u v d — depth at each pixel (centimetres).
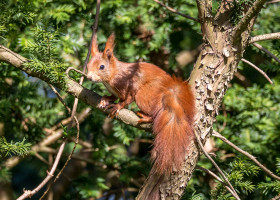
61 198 1142
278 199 737
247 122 1081
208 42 682
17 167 1336
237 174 766
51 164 1147
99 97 742
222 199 765
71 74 866
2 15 880
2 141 730
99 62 819
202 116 682
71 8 1061
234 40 671
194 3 1110
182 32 1149
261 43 1091
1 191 1251
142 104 775
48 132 1209
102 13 1123
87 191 1067
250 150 1037
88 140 1409
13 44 1012
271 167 1023
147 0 1116
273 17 1125
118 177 1218
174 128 687
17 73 1071
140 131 1110
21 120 1136
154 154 689
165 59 1227
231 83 1243
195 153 684
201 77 685
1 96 1129
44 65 695
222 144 1065
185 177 682
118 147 1206
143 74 785
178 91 714
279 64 1095
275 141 1071
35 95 1137
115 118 745
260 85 1181
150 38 1182
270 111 1090
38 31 724
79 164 1335
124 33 1125
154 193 675
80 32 1116
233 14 670
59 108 1141
